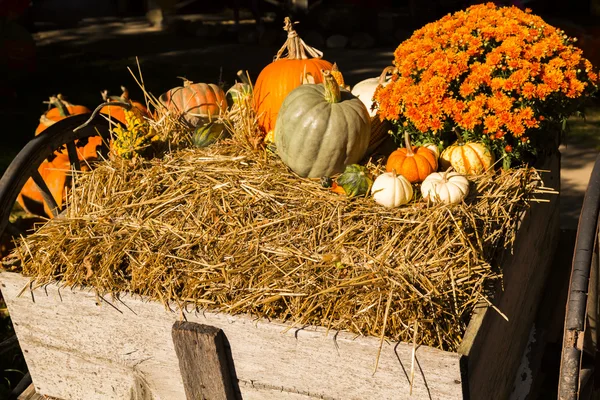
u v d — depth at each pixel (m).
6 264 2.64
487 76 2.75
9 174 2.84
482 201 2.56
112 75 10.28
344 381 2.11
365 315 2.09
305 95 2.75
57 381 2.65
